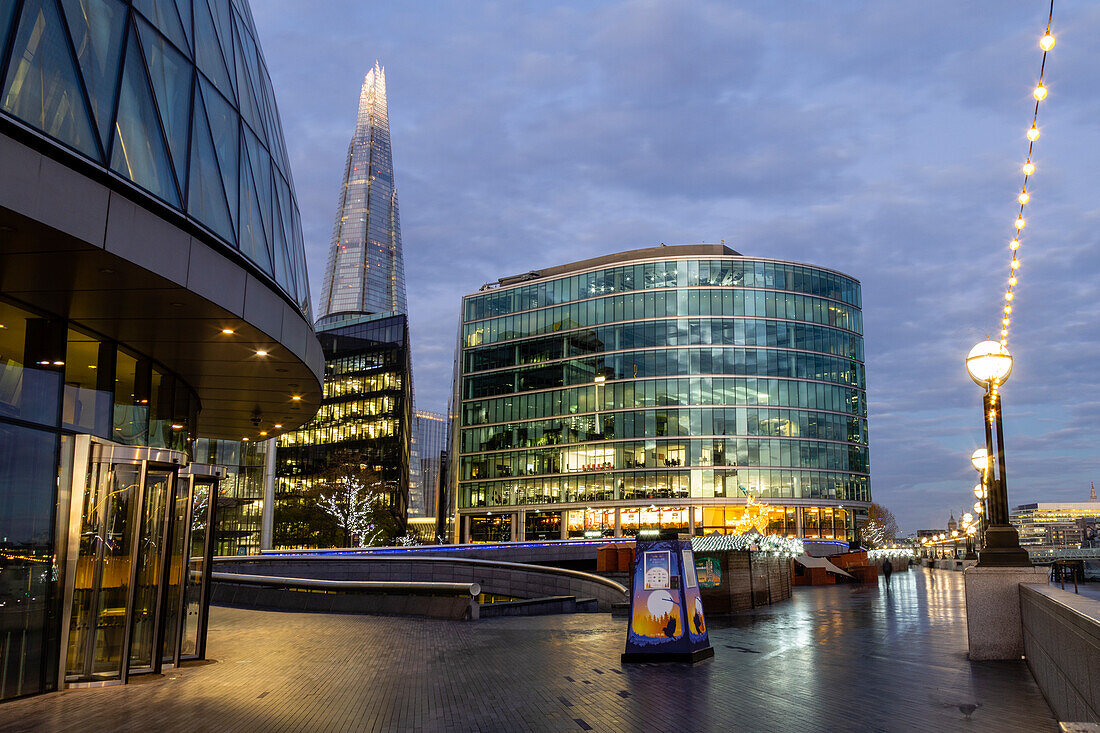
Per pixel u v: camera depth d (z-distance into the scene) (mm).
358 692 11242
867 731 8016
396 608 24906
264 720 9406
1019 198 11188
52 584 11672
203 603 14766
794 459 97875
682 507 95438
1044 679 9438
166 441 16938
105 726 9078
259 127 17391
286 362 16719
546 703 10133
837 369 103812
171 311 12805
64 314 12695
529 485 104188
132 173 11352
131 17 12328
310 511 90750
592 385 101688
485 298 113312
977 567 12938
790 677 11500
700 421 96812
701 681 11367
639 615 13586
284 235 17766
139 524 12648
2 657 10625
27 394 11828
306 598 27484
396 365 137000
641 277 101000
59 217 9547
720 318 99188
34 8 10203
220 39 15992
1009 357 13406
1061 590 10141
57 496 12070
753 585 26391
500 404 108938
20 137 9570
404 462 145250
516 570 31203
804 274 103062
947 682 10664
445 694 11000
